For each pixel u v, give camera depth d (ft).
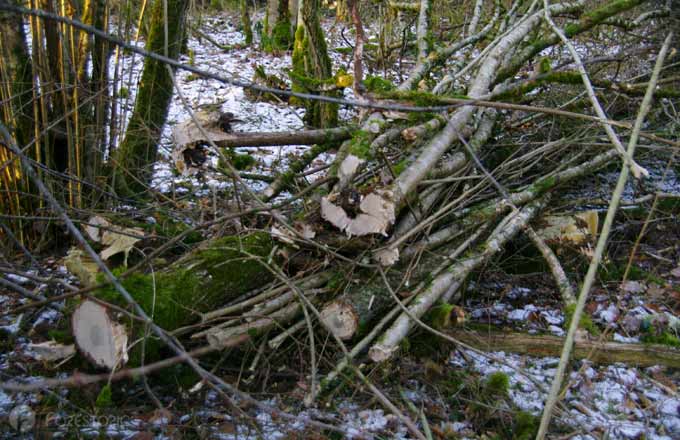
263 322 8.34
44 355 7.90
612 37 17.12
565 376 8.55
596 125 12.87
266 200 10.94
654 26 16.11
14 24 10.92
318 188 10.25
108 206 12.35
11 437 7.28
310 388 8.05
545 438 7.64
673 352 9.24
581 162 13.10
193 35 31.76
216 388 6.59
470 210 10.83
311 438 7.39
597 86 13.02
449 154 11.75
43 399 7.88
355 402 8.23
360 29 11.63
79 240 6.10
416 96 9.80
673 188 14.07
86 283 8.94
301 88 20.18
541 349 9.43
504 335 9.61
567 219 11.35
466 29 19.84
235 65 27.71
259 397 8.19
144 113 13.66
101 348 7.65
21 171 11.14
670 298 10.98
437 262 9.73
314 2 18.51
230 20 43.34
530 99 14.25
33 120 11.35
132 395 8.11
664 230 13.20
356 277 8.93
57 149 12.22
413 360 9.07
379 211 8.32
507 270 11.85
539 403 8.34
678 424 8.07
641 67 15.75
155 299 7.91
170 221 11.30
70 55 11.52
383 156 9.75
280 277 8.28
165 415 7.59
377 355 7.80
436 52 12.75
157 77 13.60
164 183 14.37
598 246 6.44
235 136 9.69
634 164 6.72
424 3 13.58
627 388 8.82
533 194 11.03
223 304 8.80
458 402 8.34
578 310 6.39
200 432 7.41
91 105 11.99
